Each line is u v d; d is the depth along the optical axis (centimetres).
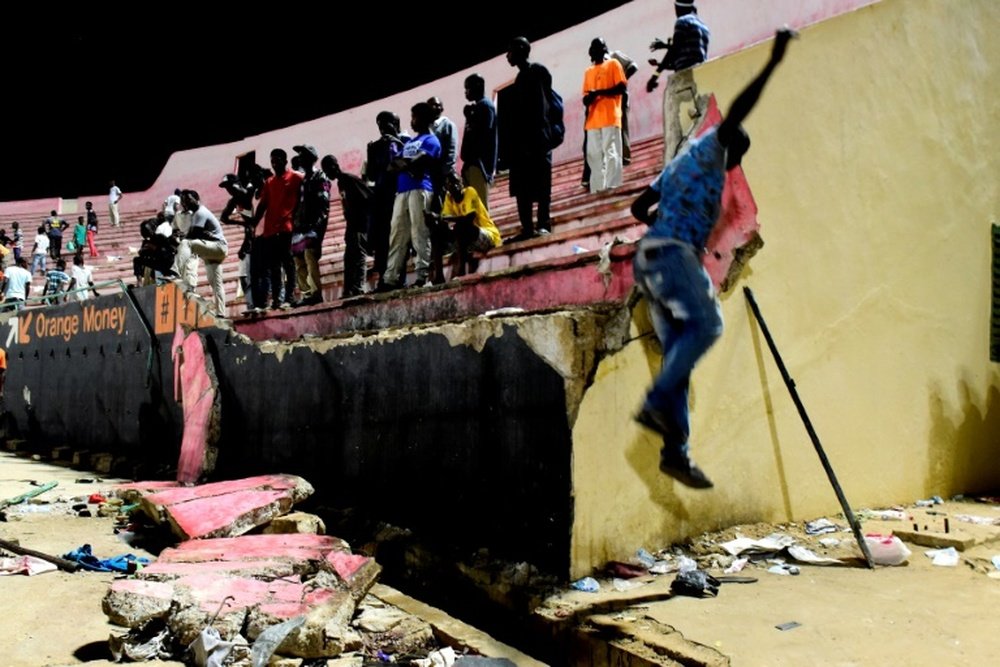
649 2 1206
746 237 454
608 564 389
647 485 410
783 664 284
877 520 493
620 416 399
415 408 486
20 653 326
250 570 379
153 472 776
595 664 317
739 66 455
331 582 379
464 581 408
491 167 698
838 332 507
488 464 426
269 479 567
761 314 460
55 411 996
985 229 641
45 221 2089
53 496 677
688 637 309
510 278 515
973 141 638
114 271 1873
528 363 402
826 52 515
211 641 310
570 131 1307
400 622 367
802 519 479
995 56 674
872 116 545
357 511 525
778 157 477
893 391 546
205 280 1466
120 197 2261
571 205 866
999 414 640
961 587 375
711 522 438
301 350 604
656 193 358
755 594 363
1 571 444
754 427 458
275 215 805
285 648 324
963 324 612
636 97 1212
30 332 1066
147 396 819
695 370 427
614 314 402
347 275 752
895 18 571
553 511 382
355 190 748
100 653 329
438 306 576
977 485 610
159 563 395
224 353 702
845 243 517
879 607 345
